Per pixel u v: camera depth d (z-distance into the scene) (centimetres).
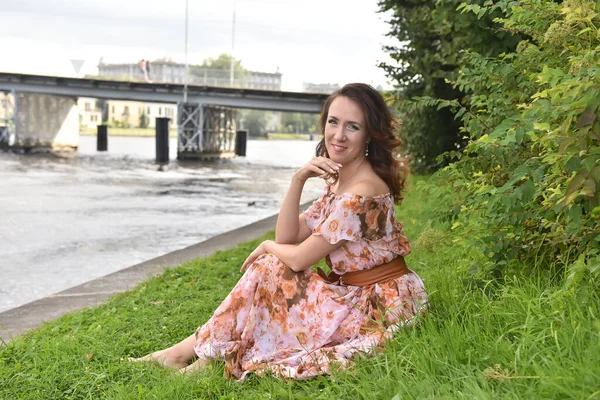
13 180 3328
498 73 449
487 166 442
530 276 363
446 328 303
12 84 6500
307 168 347
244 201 2470
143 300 595
